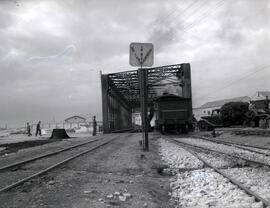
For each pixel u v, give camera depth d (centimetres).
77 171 1155
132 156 1570
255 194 750
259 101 3944
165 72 4803
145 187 913
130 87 5909
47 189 834
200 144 2264
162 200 806
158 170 1202
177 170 1212
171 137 3067
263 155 1583
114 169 1221
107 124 4959
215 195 809
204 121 4362
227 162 1343
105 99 4988
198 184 952
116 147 2078
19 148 2483
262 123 3494
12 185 844
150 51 1730
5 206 671
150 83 5044
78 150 1933
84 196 772
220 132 3559
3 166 1296
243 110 4169
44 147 2362
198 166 1281
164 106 3525
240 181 955
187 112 3484
